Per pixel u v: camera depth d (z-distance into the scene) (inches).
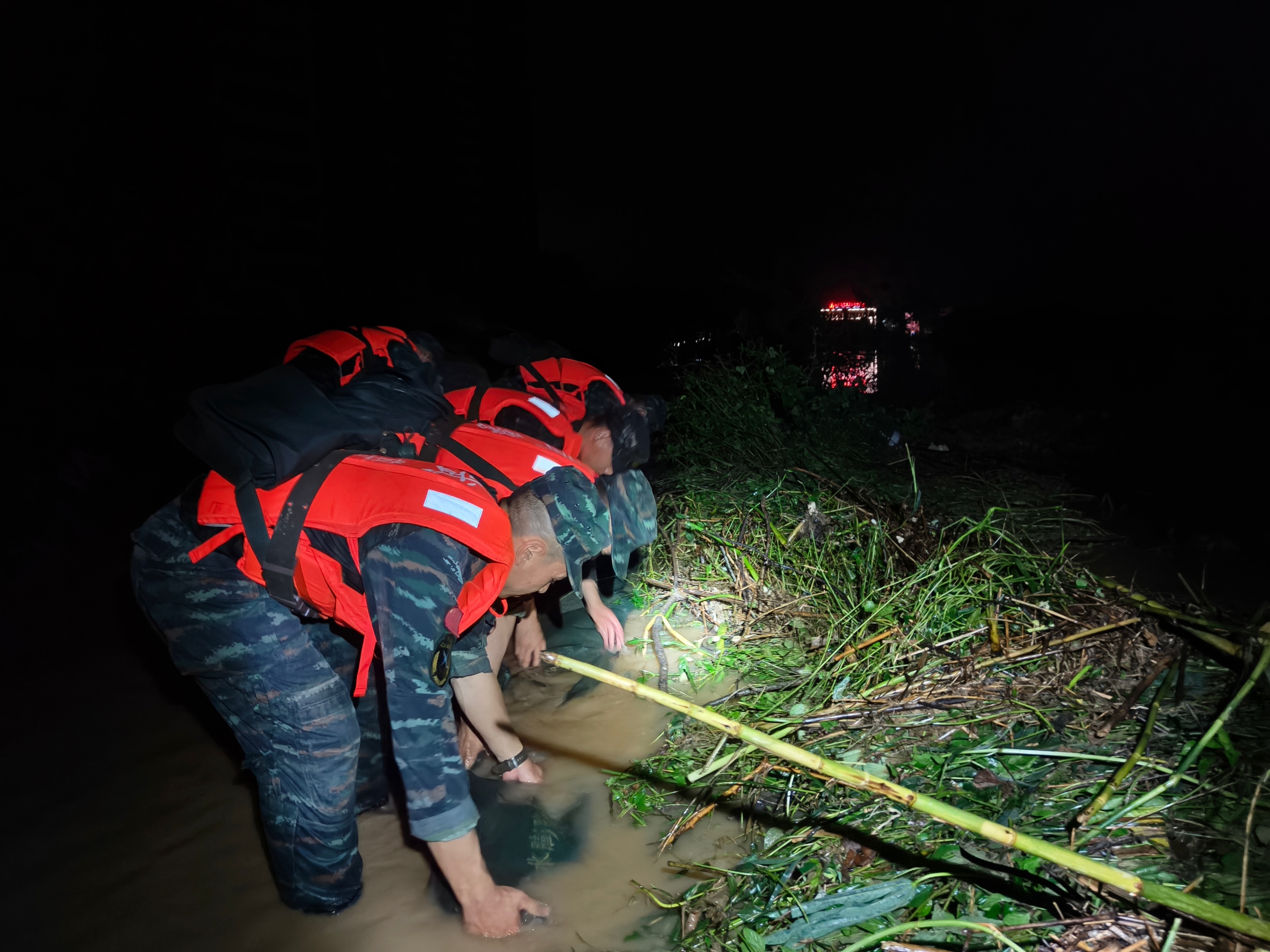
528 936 92.6
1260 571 173.3
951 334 494.6
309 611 87.4
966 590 142.5
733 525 180.7
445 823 84.3
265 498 82.6
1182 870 88.4
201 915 98.7
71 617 182.7
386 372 98.8
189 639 87.3
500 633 117.0
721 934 89.9
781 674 137.5
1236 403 332.5
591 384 131.5
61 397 273.6
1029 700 120.5
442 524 79.0
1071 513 212.7
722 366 255.8
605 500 117.0
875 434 263.3
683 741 124.6
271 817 94.0
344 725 90.4
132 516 238.1
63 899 102.1
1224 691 117.0
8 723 142.5
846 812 102.8
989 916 85.6
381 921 96.7
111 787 124.6
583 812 112.6
